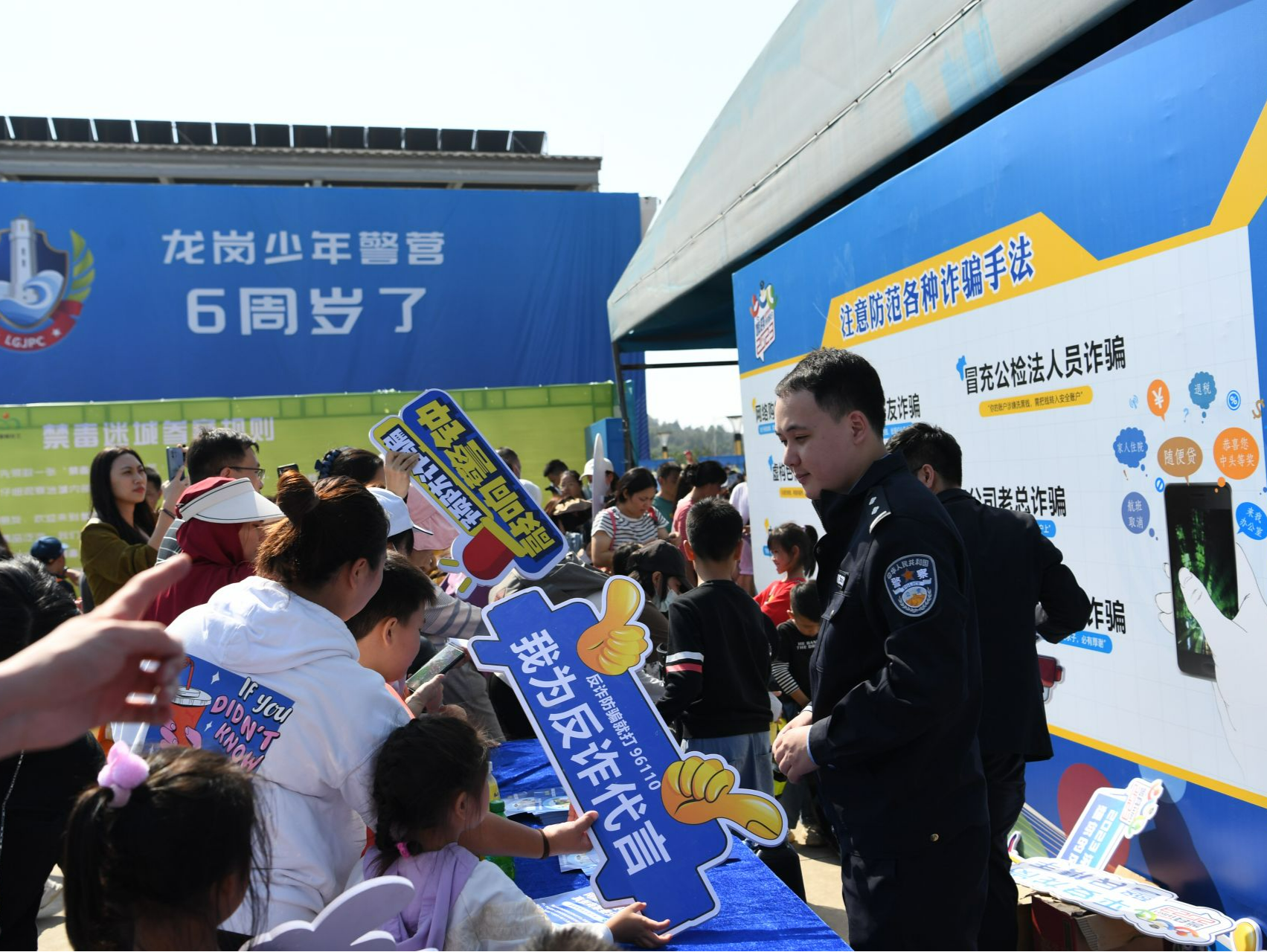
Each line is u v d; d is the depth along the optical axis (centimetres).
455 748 160
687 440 4391
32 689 90
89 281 1396
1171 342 278
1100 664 318
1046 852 356
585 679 207
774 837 196
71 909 115
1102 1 295
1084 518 318
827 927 189
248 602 167
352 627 200
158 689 100
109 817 113
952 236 382
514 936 154
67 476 1121
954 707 176
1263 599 250
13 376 1380
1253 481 252
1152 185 282
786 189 536
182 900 113
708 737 308
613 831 192
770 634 337
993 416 362
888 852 189
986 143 360
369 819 163
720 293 793
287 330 1453
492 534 278
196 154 1820
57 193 1389
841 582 197
